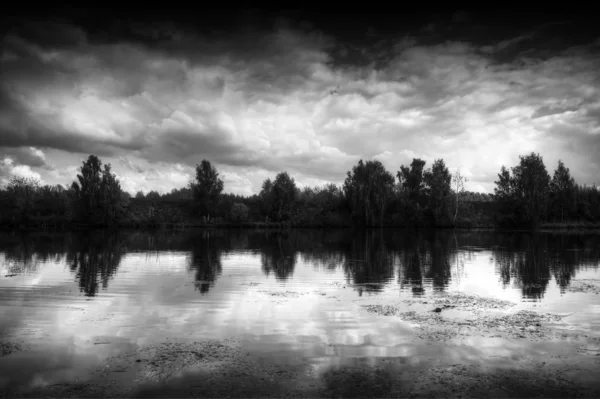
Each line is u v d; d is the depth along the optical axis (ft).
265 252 136.67
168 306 55.11
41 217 338.34
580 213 345.92
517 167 315.58
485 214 384.88
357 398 27.35
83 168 333.42
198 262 108.27
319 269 94.32
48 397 27.63
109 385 29.40
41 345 38.17
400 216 355.36
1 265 99.45
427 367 32.60
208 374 31.22
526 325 44.96
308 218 373.40
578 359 34.37
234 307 54.49
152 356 35.14
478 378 30.48
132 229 336.08
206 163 389.60
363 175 356.18
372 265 101.04
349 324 45.50
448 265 100.42
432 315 49.78
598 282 74.74
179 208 446.60
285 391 28.35
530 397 27.55
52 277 81.05
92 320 47.47
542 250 140.36
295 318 48.37
